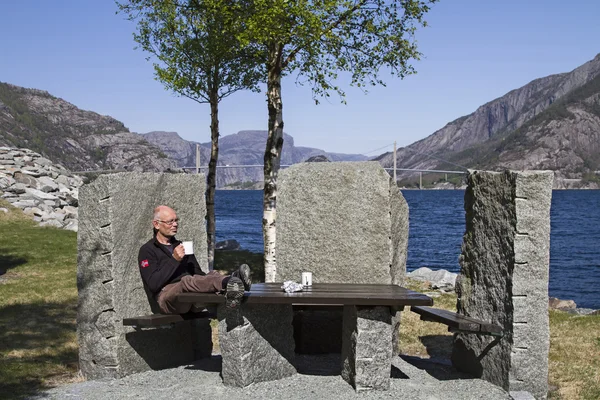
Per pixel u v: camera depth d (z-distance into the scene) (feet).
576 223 236.43
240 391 17.16
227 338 17.61
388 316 17.21
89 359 18.86
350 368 17.72
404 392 17.29
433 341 25.95
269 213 38.40
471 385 18.13
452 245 133.08
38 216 75.46
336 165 21.59
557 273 100.01
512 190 17.33
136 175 19.22
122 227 18.69
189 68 46.01
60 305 32.91
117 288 18.51
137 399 16.71
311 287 18.98
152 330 19.69
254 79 48.49
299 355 21.62
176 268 18.86
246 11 38.29
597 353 24.09
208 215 46.09
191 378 18.70
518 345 17.21
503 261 17.78
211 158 46.75
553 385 20.07
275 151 38.65
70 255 52.54
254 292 17.65
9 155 95.35
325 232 21.57
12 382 18.57
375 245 21.15
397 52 40.65
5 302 33.58
